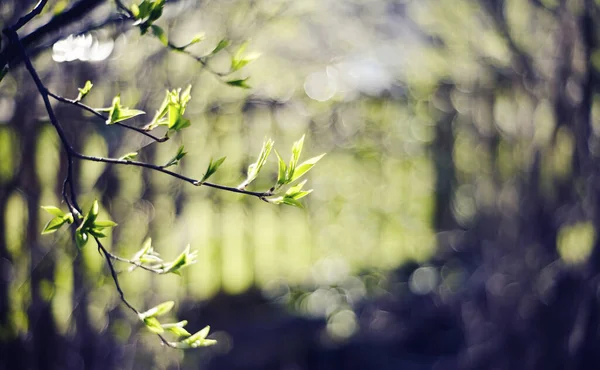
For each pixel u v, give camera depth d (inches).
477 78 172.1
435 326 254.7
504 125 162.2
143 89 132.7
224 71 155.6
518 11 137.7
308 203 309.4
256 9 147.0
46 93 49.4
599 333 130.7
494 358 153.4
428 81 210.1
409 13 178.7
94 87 119.6
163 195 155.1
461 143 260.5
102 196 130.3
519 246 146.1
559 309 136.5
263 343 239.8
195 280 249.1
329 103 242.2
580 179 132.2
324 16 206.2
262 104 216.8
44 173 124.6
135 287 145.5
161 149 159.5
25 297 117.6
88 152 130.7
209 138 205.0
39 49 71.6
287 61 226.7
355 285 302.5
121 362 135.2
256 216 285.4
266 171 238.1
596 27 124.1
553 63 131.2
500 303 151.9
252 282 273.6
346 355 246.5
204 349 220.1
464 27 158.1
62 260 121.2
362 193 314.2
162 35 57.1
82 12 58.2
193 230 241.3
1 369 114.6
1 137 114.8
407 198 312.2
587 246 138.1
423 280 289.3
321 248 322.3
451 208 290.5
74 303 125.6
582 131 127.3
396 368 232.5
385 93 243.6
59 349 121.5
